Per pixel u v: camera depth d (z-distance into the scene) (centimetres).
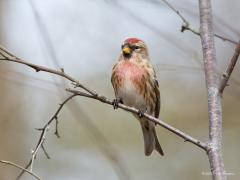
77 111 1113
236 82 950
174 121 1535
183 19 762
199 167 1537
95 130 1042
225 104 1505
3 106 1374
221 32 839
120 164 862
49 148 1516
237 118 1502
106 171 1529
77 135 1528
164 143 1547
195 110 1536
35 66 722
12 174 1333
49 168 1503
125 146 1543
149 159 1546
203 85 1546
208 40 747
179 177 1536
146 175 1534
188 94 1546
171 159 1544
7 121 1374
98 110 1546
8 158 1355
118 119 1551
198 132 1523
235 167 1517
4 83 1377
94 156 1530
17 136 1384
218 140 694
